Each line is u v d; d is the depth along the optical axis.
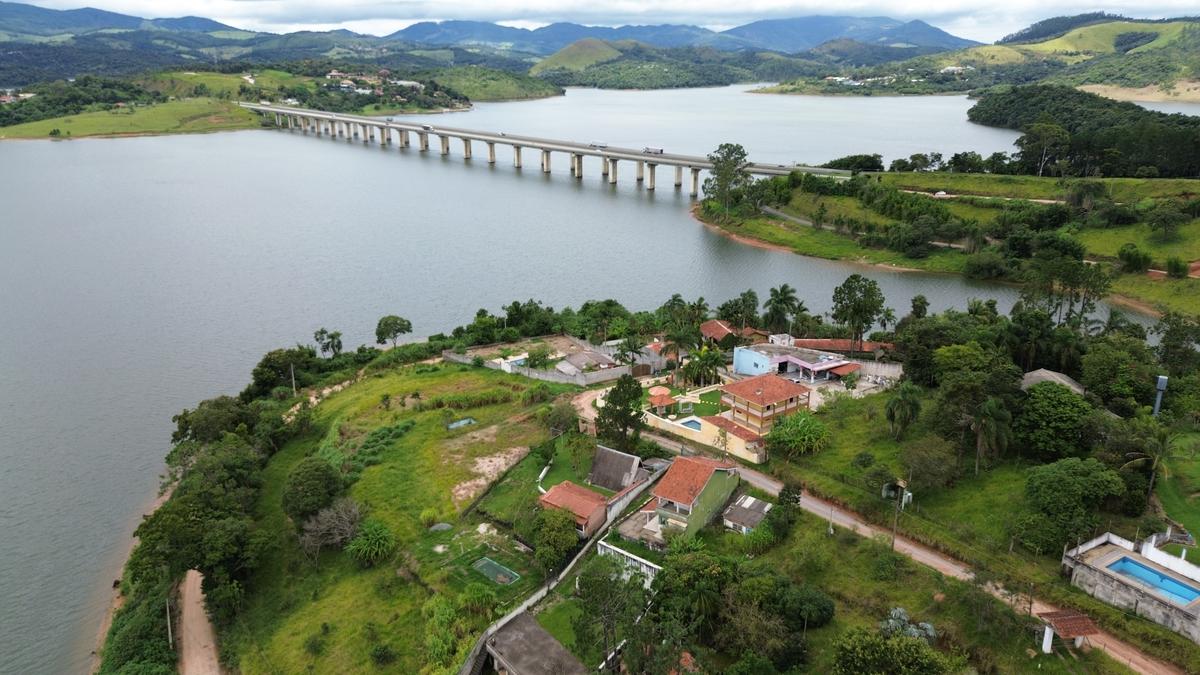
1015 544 76.12
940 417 94.88
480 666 71.06
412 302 193.75
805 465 95.69
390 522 93.75
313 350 154.88
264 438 116.25
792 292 152.88
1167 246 199.00
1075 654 63.44
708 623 69.38
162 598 87.44
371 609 81.38
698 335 136.38
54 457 123.12
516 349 154.00
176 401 142.38
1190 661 61.00
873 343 141.75
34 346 166.00
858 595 72.88
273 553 92.94
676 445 107.31
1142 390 100.44
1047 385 92.31
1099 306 182.00
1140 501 76.50
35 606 90.56
